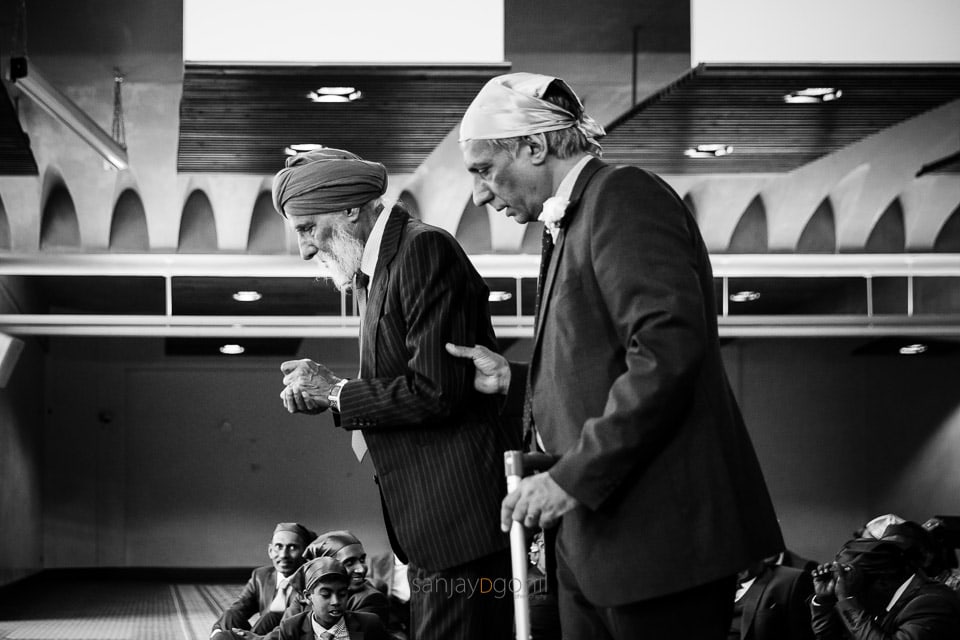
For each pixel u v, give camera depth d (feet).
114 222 41.29
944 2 23.22
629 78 30.40
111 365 60.03
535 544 11.48
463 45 23.20
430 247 8.32
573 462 5.90
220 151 31.48
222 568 59.93
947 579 13.65
